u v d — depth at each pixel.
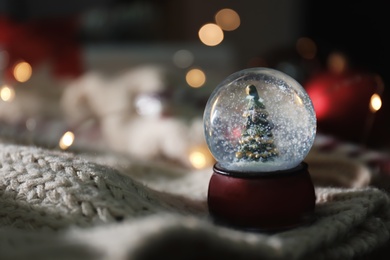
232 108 0.35
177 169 0.52
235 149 0.34
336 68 0.72
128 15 1.35
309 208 0.33
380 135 0.58
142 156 0.59
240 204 0.32
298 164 0.34
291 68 0.69
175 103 0.67
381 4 1.30
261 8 1.47
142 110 0.65
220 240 0.25
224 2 1.46
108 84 0.72
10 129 0.62
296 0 1.44
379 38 1.31
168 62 1.16
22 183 0.35
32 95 0.78
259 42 1.48
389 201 0.37
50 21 0.88
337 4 1.35
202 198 0.40
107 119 0.65
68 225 0.31
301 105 0.35
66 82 0.84
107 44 1.28
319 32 1.38
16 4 0.83
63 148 0.51
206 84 0.82
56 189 0.33
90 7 0.84
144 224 0.23
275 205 0.32
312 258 0.30
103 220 0.31
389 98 0.59
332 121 0.57
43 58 0.89
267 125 0.34
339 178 0.45
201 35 1.11
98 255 0.23
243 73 0.36
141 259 0.22
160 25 1.41
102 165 0.37
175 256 0.23
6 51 0.86
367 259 0.35
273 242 0.27
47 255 0.25
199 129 0.57
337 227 0.32
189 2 1.45
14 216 0.33
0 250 0.26
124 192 0.34
